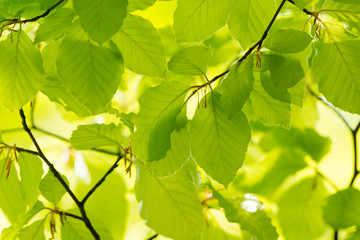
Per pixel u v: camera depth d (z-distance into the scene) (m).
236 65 1.04
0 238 1.15
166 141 1.08
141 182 1.17
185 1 1.06
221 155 1.07
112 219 1.37
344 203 1.28
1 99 1.07
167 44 1.36
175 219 1.16
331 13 1.06
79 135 1.14
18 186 1.15
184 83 1.06
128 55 1.07
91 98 1.05
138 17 1.06
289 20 1.24
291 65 1.05
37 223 1.16
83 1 1.00
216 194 1.22
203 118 1.06
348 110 1.07
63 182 1.15
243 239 1.27
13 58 1.06
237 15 1.08
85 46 1.05
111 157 1.38
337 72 1.07
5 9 1.04
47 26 1.04
